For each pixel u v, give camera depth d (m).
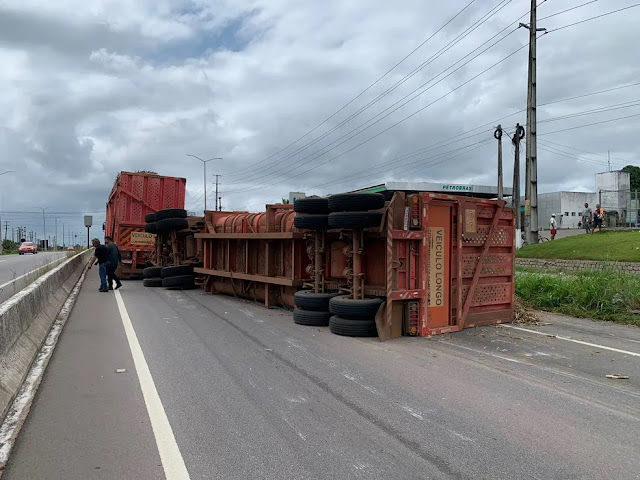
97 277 23.27
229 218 14.69
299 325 10.03
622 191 41.91
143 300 14.33
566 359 7.32
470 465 3.98
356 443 4.39
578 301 11.71
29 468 3.96
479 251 9.74
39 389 5.88
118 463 4.03
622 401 5.49
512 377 6.36
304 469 3.92
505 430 4.67
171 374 6.50
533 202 29.78
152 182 22.31
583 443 4.39
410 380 6.21
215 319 10.83
